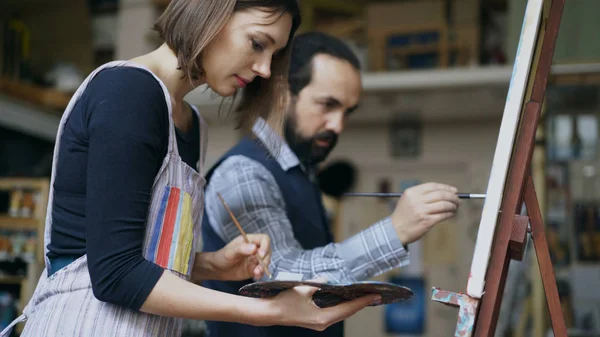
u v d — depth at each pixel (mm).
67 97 6156
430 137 6586
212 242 1805
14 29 6199
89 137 1159
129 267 1111
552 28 1314
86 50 6613
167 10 1295
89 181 1122
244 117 1532
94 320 1161
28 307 1261
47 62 6637
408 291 1144
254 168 1760
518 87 1155
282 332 1705
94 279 1112
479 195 1639
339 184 2750
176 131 1337
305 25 6012
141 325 1183
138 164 1137
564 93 3809
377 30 5906
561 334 1245
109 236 1105
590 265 4742
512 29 5461
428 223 1614
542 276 1273
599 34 4887
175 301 1132
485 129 6461
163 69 1311
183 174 1267
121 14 6438
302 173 1873
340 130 1926
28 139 6219
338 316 1203
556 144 5156
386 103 6074
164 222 1221
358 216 6617
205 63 1289
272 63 1496
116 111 1138
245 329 1713
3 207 3881
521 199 1278
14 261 3123
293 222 1809
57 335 1160
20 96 6008
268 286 1152
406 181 6629
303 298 1181
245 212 1727
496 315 1248
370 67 5887
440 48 5758
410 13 5840
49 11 6703
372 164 6668
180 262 1236
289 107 1893
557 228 4941
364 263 1612
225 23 1248
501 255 1170
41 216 3170
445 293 1127
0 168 5938
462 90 5641
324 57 1887
